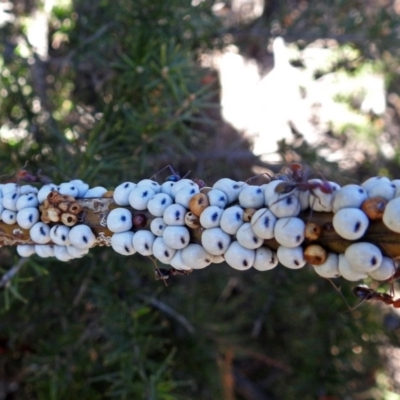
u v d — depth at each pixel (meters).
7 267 0.29
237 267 0.12
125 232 0.13
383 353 0.39
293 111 0.41
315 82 0.40
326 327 0.32
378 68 0.40
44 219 0.14
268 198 0.12
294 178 0.12
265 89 0.41
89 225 0.14
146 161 0.29
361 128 0.41
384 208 0.11
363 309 0.31
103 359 0.31
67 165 0.26
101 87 0.33
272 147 0.40
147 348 0.27
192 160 0.34
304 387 0.32
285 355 0.38
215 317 0.36
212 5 0.32
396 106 0.46
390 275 0.11
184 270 0.14
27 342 0.31
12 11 0.32
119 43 0.32
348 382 0.34
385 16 0.34
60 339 0.29
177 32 0.30
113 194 0.14
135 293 0.29
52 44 0.36
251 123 0.40
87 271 0.28
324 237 0.11
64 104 0.35
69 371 0.29
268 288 0.34
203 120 0.26
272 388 0.42
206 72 0.31
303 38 0.36
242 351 0.37
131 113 0.27
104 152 0.26
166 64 0.25
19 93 0.30
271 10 0.42
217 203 0.12
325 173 0.32
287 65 0.38
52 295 0.30
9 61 0.31
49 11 0.34
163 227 0.13
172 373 0.34
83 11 0.33
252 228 0.12
